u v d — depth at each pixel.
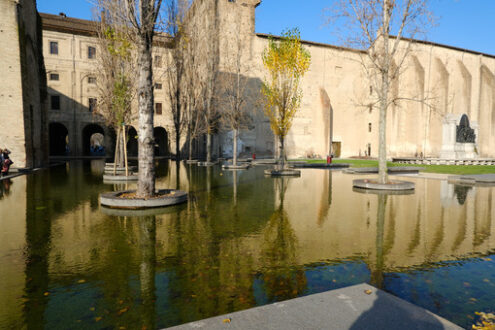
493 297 3.15
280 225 6.17
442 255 4.42
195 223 6.32
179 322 2.65
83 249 4.66
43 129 24.05
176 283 3.46
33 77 21.55
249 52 39.28
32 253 4.48
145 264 4.05
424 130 44.25
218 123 33.91
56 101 38.69
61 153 47.59
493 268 3.95
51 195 10.06
